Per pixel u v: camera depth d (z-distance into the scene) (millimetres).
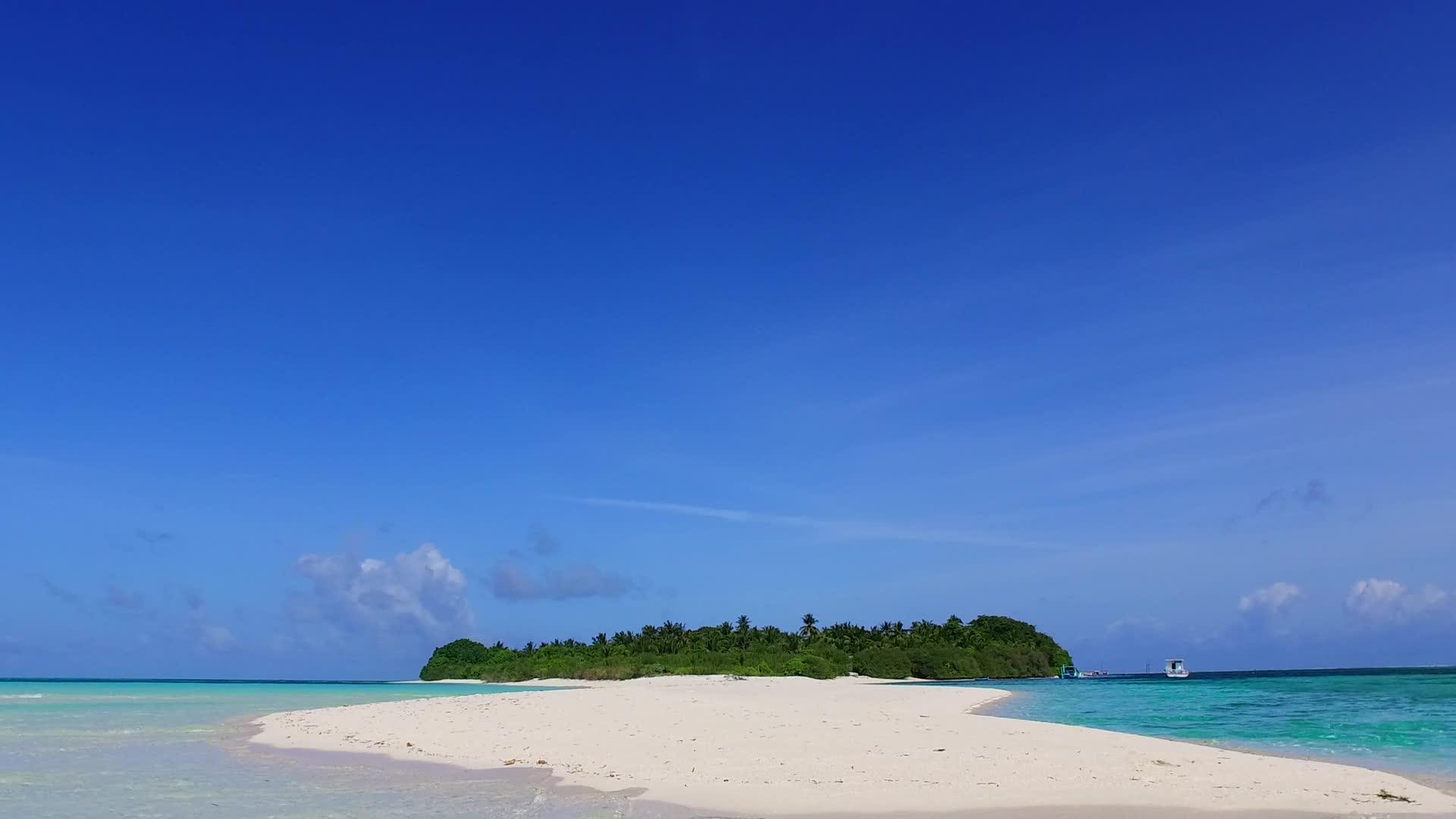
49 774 25219
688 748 28406
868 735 32188
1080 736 32469
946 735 32406
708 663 158375
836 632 196375
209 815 18641
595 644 181625
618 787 21609
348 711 49781
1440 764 27781
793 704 48406
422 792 21547
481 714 42750
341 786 22688
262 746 32688
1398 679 154125
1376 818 17547
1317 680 148625
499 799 20266
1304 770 23594
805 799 19500
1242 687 110250
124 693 105938
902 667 171875
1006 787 20688
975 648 194500
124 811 19188
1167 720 49312
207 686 184625
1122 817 17438
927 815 17750
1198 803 18797
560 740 31484
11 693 103688
